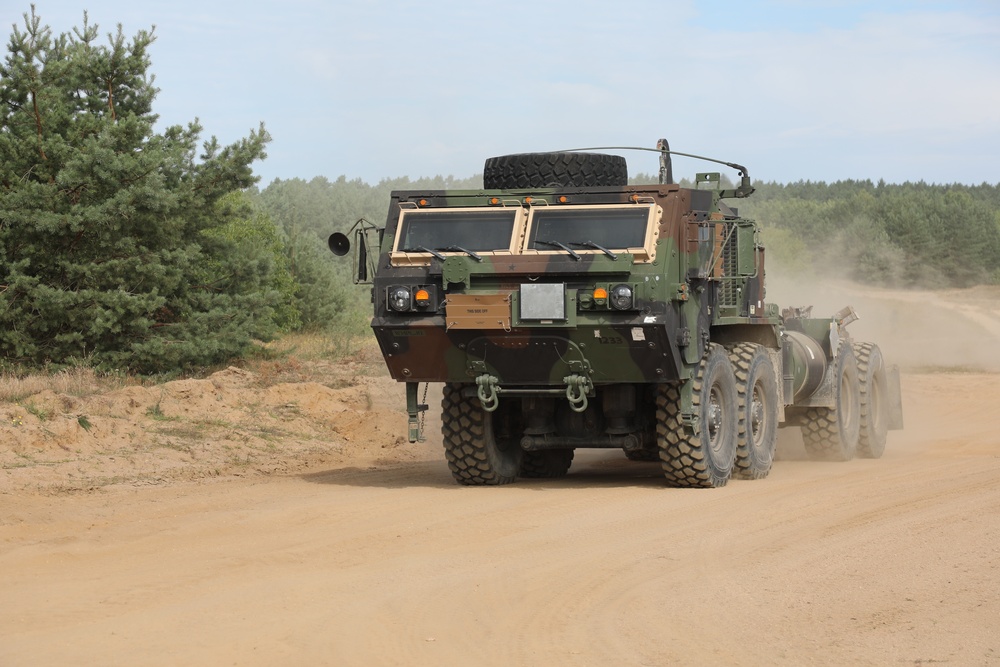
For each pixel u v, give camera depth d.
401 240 14.52
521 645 7.58
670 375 14.12
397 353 14.62
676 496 13.88
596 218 14.09
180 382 21.25
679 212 14.07
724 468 15.05
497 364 14.39
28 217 22.47
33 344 22.81
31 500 13.59
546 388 14.66
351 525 11.98
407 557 10.36
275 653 7.43
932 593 8.72
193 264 26.16
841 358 18.97
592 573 9.58
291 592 9.04
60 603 8.80
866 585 9.01
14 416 17.73
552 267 13.88
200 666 7.18
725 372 15.27
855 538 10.73
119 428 18.17
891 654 7.29
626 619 8.17
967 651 7.32
